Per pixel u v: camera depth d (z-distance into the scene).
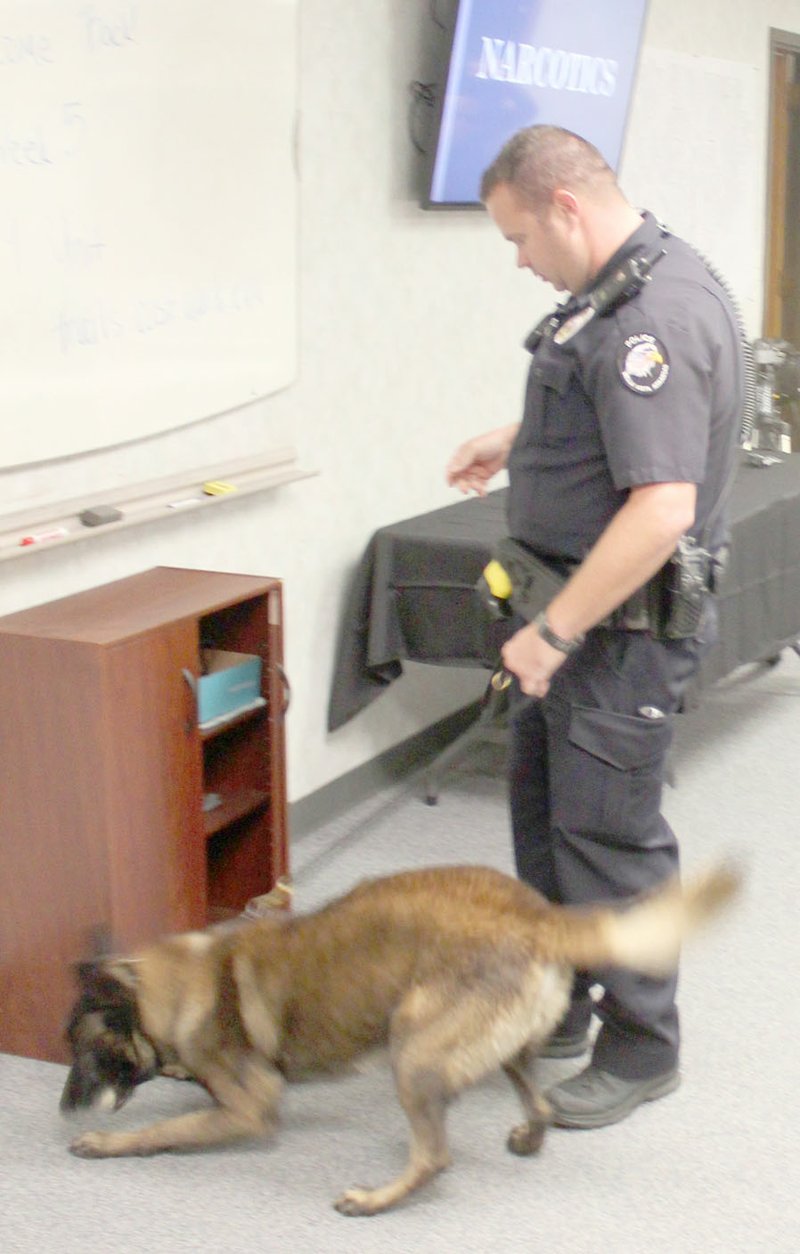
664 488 2.01
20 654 2.39
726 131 5.77
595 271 2.12
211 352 3.01
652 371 2.01
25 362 2.54
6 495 2.56
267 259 3.13
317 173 3.33
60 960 2.50
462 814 3.79
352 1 3.35
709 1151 2.30
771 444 5.26
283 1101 2.35
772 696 4.91
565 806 2.26
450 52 3.51
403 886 2.10
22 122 2.45
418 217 3.76
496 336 4.24
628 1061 2.38
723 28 5.62
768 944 3.04
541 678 2.14
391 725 3.99
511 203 2.15
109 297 2.71
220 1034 2.13
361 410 3.65
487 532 3.55
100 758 2.37
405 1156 2.28
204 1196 2.17
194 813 2.63
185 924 2.64
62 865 2.45
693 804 3.88
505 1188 2.19
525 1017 2.00
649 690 2.19
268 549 3.36
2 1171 2.22
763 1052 2.61
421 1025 2.00
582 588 2.06
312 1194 2.18
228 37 2.90
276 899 2.65
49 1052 2.56
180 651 2.54
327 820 3.72
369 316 3.62
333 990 2.05
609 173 2.12
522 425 2.26
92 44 2.57
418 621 3.57
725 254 5.99
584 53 4.13
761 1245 2.06
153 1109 2.41
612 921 1.98
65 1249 2.04
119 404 2.77
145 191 2.75
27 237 2.50
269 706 2.88
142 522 2.82
